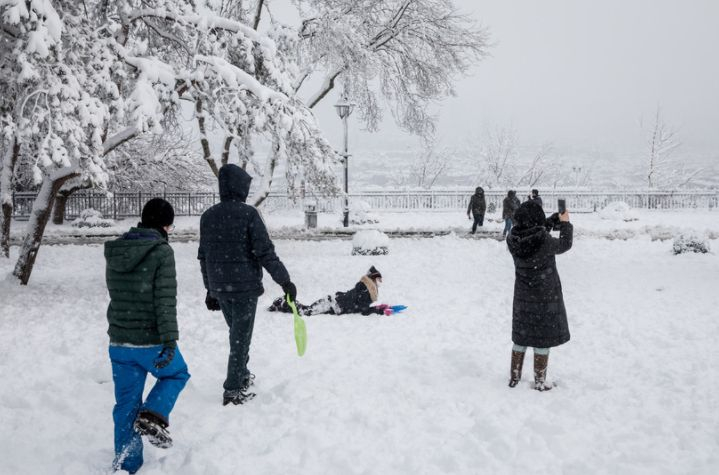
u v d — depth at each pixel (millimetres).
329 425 4254
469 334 7266
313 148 11633
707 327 7281
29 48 8180
